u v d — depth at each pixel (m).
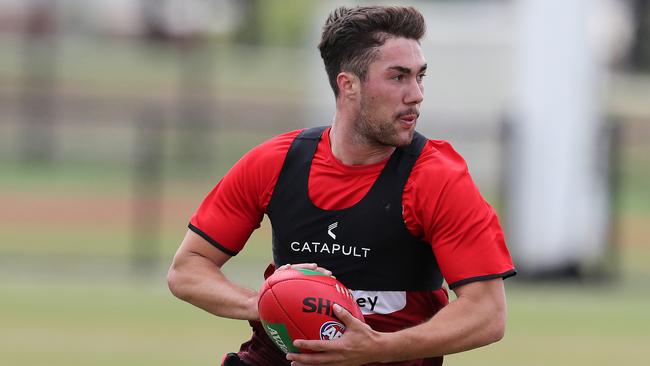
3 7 148.12
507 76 89.69
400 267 16.80
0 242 58.94
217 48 148.38
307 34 152.75
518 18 53.53
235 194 17.66
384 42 16.34
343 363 15.92
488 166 82.69
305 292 16.03
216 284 17.56
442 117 89.88
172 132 99.25
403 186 16.52
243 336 37.66
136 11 160.38
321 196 16.88
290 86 133.12
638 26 145.00
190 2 140.38
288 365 18.09
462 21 92.50
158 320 40.38
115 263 53.94
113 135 105.19
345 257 16.80
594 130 52.97
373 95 16.39
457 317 16.05
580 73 52.22
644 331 39.75
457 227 16.25
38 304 43.31
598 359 34.72
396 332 15.94
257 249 57.44
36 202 72.88
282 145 17.41
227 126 101.31
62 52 142.88
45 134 103.31
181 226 64.88
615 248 52.69
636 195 79.69
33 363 32.91
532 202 52.09
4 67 127.62
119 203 73.06
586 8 52.22
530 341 37.41
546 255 52.03
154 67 140.38
